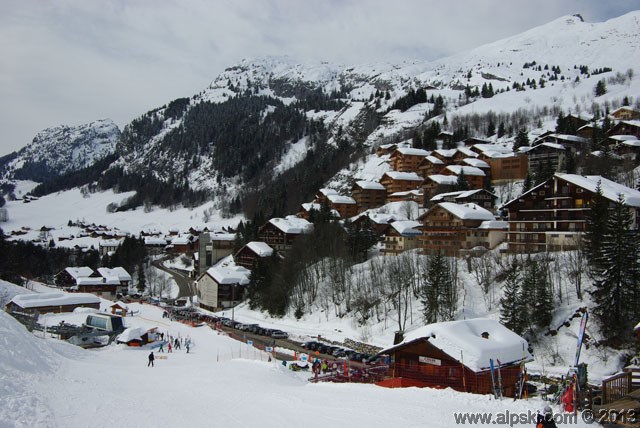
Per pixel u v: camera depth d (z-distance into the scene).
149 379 45.53
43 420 26.89
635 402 27.50
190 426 27.69
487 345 40.75
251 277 129.00
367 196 178.00
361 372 53.28
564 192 94.56
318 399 33.31
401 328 84.94
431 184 156.12
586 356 65.38
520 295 76.56
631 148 129.25
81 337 81.19
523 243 98.81
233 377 45.78
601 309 67.31
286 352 80.94
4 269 159.00
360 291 101.56
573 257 81.38
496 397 32.28
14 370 37.50
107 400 33.66
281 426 27.22
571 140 152.12
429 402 30.88
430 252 108.19
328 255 120.75
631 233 69.50
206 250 177.12
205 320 115.44
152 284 173.38
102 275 166.12
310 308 109.50
